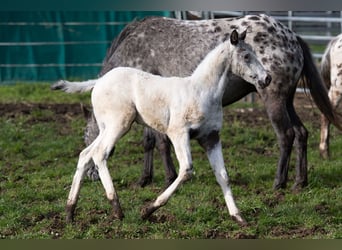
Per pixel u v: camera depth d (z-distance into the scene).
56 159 12.92
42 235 8.80
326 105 11.01
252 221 9.24
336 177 11.48
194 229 8.88
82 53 20.36
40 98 18.08
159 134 11.01
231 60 8.92
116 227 8.98
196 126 8.91
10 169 12.30
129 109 9.08
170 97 8.92
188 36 10.88
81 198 10.27
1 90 18.95
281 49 10.55
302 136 10.91
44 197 10.56
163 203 9.00
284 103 10.59
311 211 9.59
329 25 26.62
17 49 20.17
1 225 9.22
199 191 10.66
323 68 12.70
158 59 10.95
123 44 11.17
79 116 16.02
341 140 13.91
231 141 14.08
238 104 17.25
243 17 10.91
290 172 11.91
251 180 11.38
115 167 12.42
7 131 14.49
